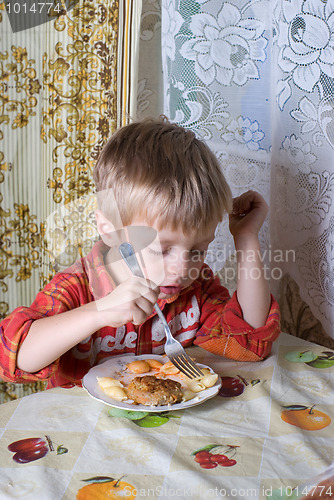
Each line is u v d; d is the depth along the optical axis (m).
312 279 1.09
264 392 0.71
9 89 1.15
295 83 1.03
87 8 1.15
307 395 0.71
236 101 1.14
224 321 0.88
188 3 1.10
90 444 0.56
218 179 0.85
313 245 1.07
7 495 0.47
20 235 1.10
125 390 0.67
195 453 0.55
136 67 1.13
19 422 0.61
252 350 0.83
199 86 1.14
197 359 0.84
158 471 0.51
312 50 0.99
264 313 0.91
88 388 0.67
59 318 0.75
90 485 0.49
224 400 0.68
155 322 0.95
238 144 1.16
